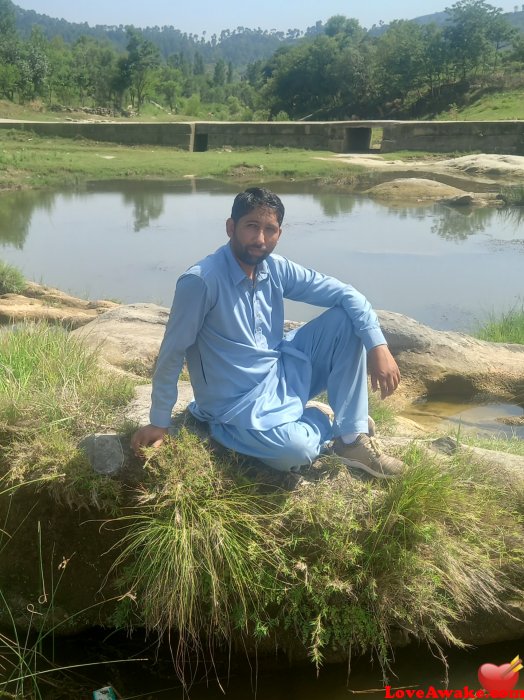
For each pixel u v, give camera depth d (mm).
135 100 70688
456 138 34656
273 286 3654
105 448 3559
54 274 12719
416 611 3354
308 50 69625
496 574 3527
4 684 3271
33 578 3658
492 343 7660
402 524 3402
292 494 3484
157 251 14836
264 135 36812
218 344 3498
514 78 56250
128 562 3529
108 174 27906
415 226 18109
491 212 20531
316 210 20672
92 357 5168
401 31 64250
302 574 3367
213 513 3334
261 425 3439
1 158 27453
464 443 4703
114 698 3258
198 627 3412
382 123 35688
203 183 26703
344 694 3328
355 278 12555
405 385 6973
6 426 3801
